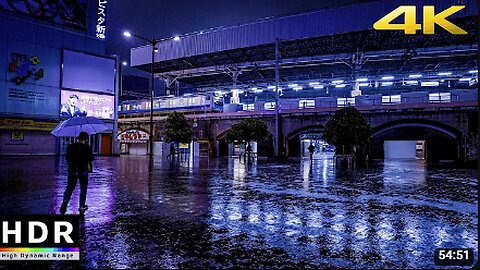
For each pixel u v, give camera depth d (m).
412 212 7.50
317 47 57.69
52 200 8.70
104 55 42.56
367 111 38.38
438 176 16.64
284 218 6.81
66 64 39.03
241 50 60.06
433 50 52.09
